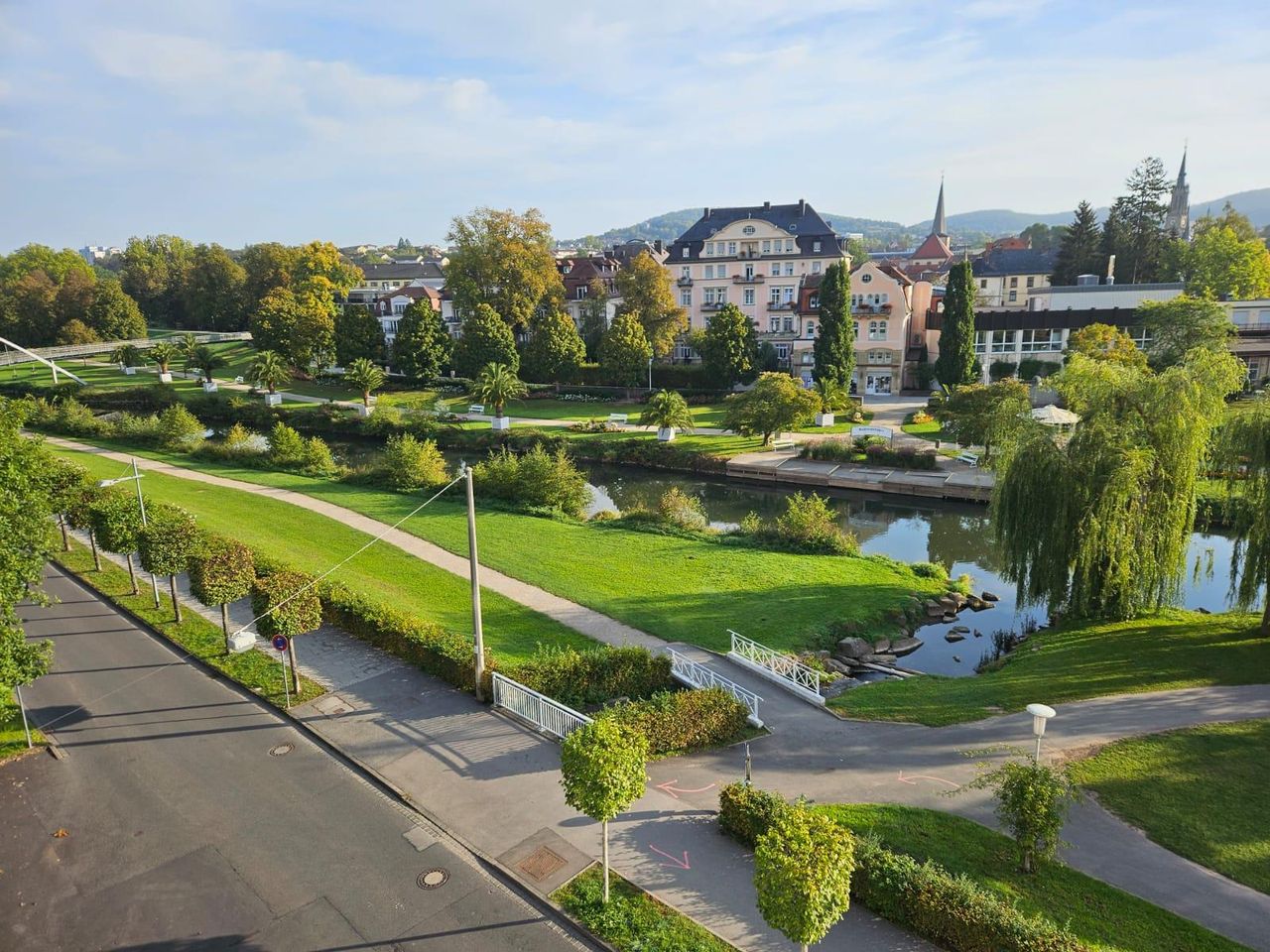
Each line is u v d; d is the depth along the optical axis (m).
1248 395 58.41
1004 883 13.13
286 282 119.25
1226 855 14.16
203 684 21.23
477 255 88.69
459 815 15.52
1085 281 83.56
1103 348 62.81
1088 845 14.45
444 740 18.23
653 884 13.44
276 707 19.86
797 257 90.12
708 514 47.44
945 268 142.88
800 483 52.31
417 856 14.41
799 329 85.19
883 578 33.28
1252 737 18.22
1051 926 11.09
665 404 60.19
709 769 17.23
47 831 15.30
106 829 15.34
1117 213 101.00
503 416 67.81
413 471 47.38
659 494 51.91
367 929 12.68
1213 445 24.67
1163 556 24.95
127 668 22.20
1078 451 25.59
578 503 43.84
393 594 28.28
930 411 65.69
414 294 107.75
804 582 31.98
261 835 15.07
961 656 27.23
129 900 13.40
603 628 26.31
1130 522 24.91
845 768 17.31
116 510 27.03
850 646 26.47
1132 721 19.20
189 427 60.44
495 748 17.89
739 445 59.88
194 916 13.01
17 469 17.14
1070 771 16.98
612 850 14.34
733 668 23.38
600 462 60.88
